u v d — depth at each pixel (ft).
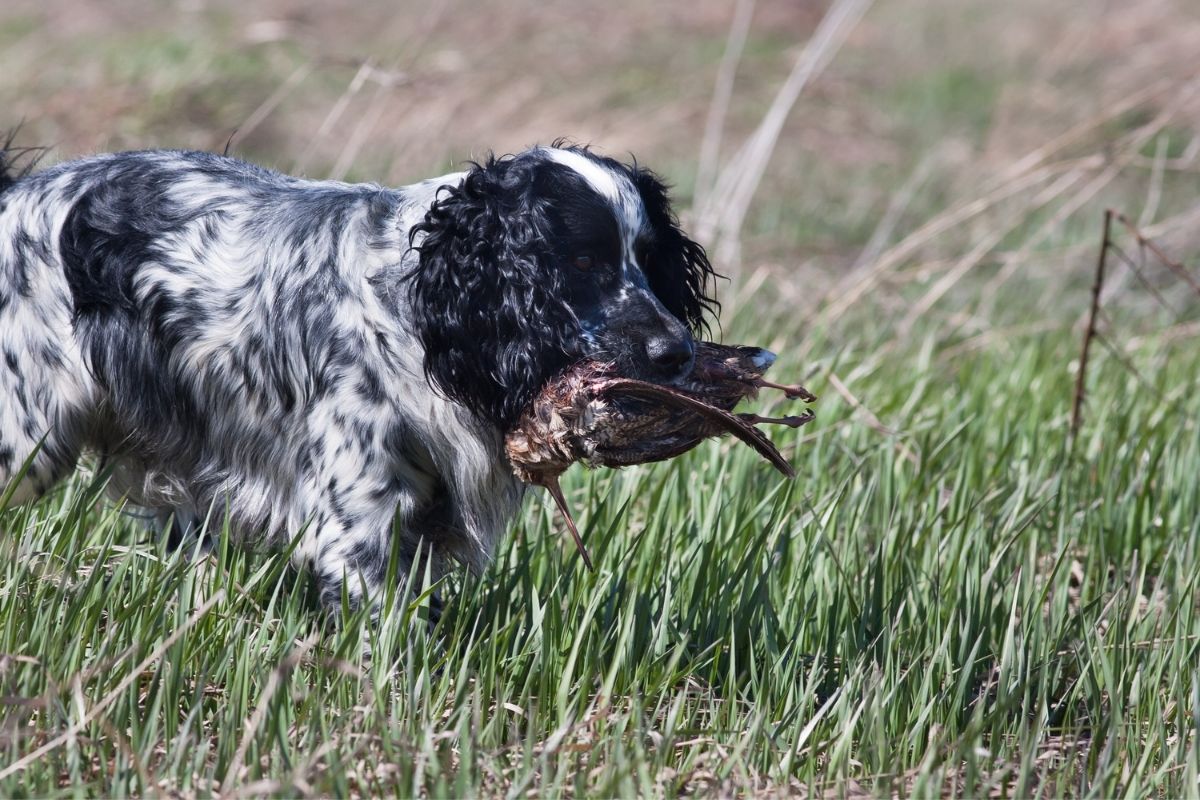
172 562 25.27
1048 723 25.49
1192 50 90.74
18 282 27.07
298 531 25.25
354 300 25.39
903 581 27.45
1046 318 54.70
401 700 22.76
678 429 23.49
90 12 104.12
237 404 26.61
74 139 63.57
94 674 21.34
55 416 27.07
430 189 26.37
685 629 26.09
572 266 24.93
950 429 38.55
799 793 22.07
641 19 110.52
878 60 113.09
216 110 72.18
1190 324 52.34
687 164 78.59
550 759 21.66
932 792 21.24
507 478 26.45
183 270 26.55
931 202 76.33
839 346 45.73
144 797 19.52
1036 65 107.65
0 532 26.17
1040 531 32.32
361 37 96.58
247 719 21.79
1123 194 74.74
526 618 26.40
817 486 34.19
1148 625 27.73
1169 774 22.79
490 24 98.58
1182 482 35.42
